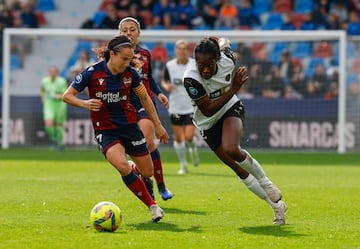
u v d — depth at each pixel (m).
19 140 34.91
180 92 22.92
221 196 16.42
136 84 12.47
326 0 38.47
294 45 35.38
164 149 34.34
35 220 12.65
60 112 33.09
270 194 12.18
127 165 12.16
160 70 33.78
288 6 40.12
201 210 14.13
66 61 37.38
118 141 12.34
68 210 13.93
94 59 35.47
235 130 11.88
